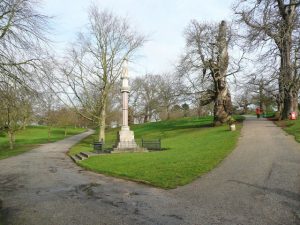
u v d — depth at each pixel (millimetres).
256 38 21984
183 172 14531
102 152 28297
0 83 13141
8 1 13383
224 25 42156
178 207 9461
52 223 8414
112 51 43562
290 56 25719
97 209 9625
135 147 27984
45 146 47781
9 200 11320
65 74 40844
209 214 8633
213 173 14008
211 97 45062
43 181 15406
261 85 37438
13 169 21203
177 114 91125
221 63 42438
